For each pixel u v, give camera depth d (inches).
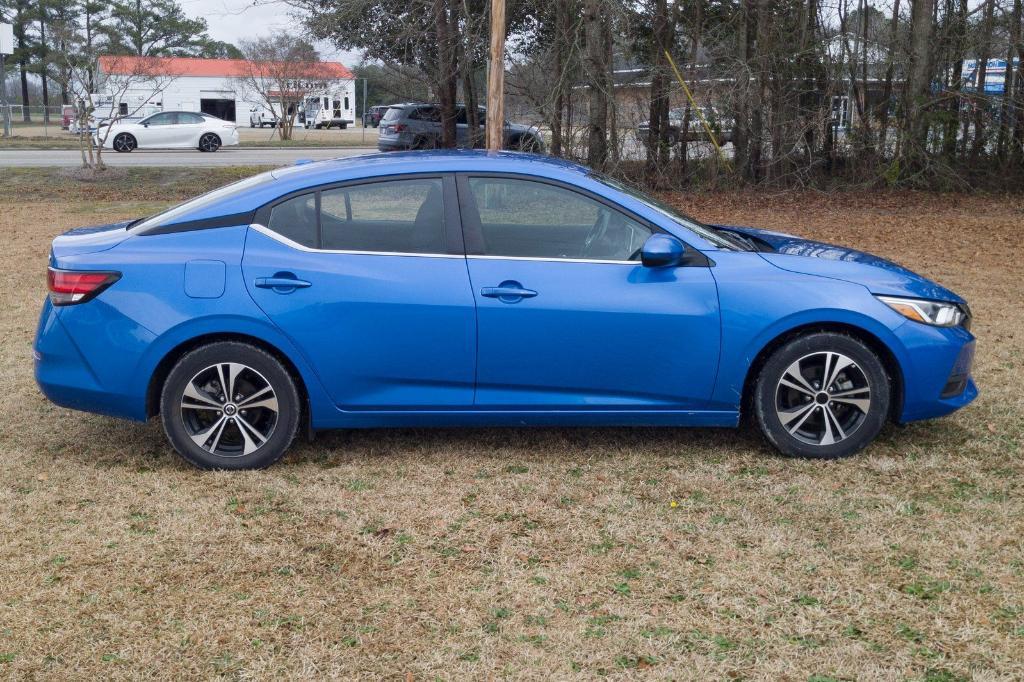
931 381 188.1
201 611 134.9
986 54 860.6
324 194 186.1
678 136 885.2
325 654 124.1
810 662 121.5
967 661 121.3
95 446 205.2
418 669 120.7
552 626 130.7
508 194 186.7
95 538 158.4
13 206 741.3
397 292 181.5
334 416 187.0
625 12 786.2
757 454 196.2
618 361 184.5
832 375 187.8
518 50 839.1
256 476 185.9
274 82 1753.2
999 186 879.1
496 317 181.6
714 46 864.9
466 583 142.8
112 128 1235.9
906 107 874.8
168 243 185.0
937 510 167.6
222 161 1081.4
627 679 118.4
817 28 867.4
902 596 137.6
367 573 146.2
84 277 182.2
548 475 186.4
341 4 781.9
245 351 183.5
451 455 197.8
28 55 2829.7
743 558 150.0
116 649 125.4
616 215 187.2
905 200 816.3
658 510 168.9
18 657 123.3
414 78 914.7
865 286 187.2
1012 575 143.4
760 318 183.3
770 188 884.0
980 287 397.4
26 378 258.5
